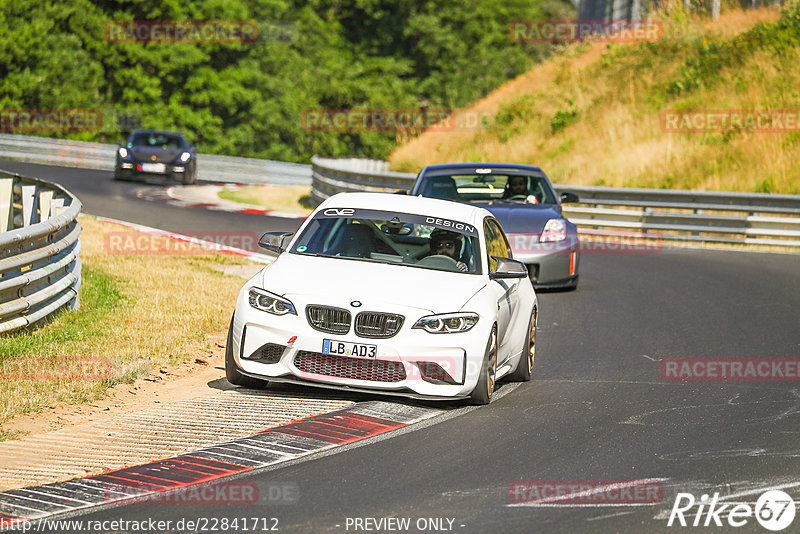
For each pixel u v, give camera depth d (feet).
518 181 180.34
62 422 87.86
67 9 621.31
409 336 92.43
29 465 75.61
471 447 82.38
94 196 303.27
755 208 247.70
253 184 437.99
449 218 109.50
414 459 78.43
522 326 109.40
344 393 99.55
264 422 88.12
